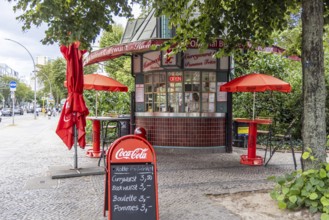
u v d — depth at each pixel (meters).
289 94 13.00
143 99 11.25
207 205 5.42
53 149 11.78
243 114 13.30
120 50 9.12
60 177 7.26
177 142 10.45
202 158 9.64
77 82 7.84
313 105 5.27
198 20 7.72
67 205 5.43
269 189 6.31
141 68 11.22
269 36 8.27
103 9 6.41
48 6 5.54
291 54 9.29
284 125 12.98
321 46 5.29
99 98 15.84
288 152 11.06
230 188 6.40
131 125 11.53
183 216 4.93
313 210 4.74
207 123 10.44
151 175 4.41
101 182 6.89
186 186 6.55
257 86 7.96
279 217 4.88
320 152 5.24
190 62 10.34
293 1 7.08
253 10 7.37
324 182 4.88
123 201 4.34
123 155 4.41
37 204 5.48
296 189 4.95
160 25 10.76
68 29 6.00
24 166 8.63
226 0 7.68
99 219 4.82
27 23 6.23
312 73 5.27
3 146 12.77
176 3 7.36
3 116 53.16
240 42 7.96
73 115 7.90
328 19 7.10
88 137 14.02
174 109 10.55
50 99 55.16
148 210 4.36
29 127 24.66
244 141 12.01
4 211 5.15
